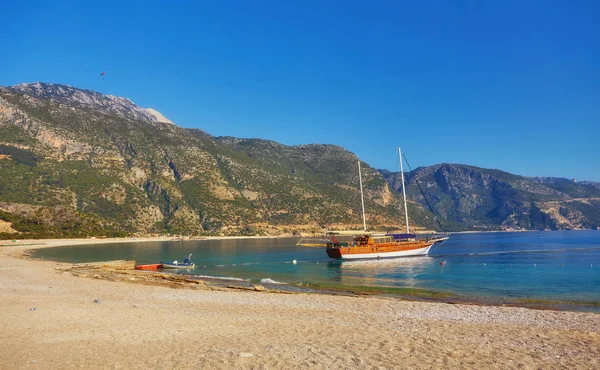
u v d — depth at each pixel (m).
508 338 16.27
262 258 83.50
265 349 13.45
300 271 57.72
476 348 14.27
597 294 34.19
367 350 13.56
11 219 139.38
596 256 80.12
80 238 153.25
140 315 20.14
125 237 175.62
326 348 13.70
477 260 73.12
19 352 12.82
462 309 24.58
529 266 60.41
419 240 86.38
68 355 12.51
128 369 11.11
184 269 59.84
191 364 11.52
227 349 13.37
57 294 28.11
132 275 44.22
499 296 33.03
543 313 23.39
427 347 14.22
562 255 83.81
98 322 17.95
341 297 29.64
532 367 12.12
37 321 17.88
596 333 17.58
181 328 17.11
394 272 55.19
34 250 101.75
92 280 38.12
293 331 16.86
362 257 75.88
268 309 23.80
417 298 31.91
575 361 12.86
